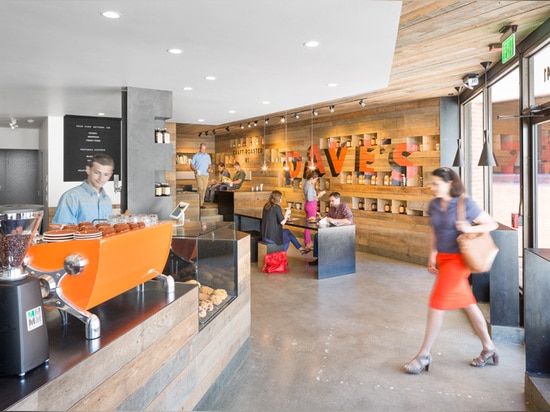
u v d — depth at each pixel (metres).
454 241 3.29
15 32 3.04
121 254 1.84
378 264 7.63
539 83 4.11
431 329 3.40
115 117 7.22
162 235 2.22
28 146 9.70
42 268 1.70
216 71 4.21
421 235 7.60
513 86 4.93
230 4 2.61
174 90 5.13
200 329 2.68
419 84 6.26
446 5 3.32
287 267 7.10
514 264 4.10
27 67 3.99
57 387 1.40
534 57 4.19
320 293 5.73
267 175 11.83
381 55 3.70
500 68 4.95
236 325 3.46
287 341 4.09
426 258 7.51
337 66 4.07
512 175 5.20
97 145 7.10
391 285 6.16
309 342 4.06
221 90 5.14
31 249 1.68
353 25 2.99
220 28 3.02
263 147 11.96
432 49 4.50
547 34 3.70
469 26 3.80
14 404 1.23
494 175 5.84
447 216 3.25
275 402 2.96
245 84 4.81
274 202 7.14
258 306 5.18
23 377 1.39
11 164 9.62
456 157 5.86
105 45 3.36
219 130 13.13
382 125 8.30
